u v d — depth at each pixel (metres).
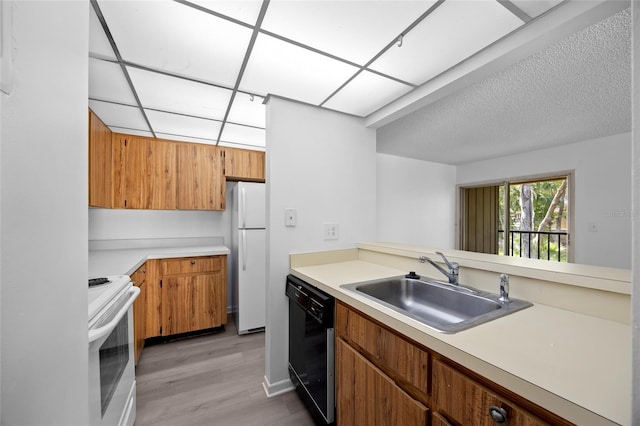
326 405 1.36
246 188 2.78
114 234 2.84
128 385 1.39
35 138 0.42
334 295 1.33
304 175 1.92
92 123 1.96
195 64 1.42
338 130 2.07
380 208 4.00
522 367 0.64
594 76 1.68
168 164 2.80
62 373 0.49
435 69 1.47
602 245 3.14
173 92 1.75
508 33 1.18
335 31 1.16
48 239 0.45
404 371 0.91
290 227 1.88
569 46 1.37
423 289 1.51
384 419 1.00
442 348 0.77
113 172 2.56
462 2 1.00
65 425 0.50
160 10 1.03
